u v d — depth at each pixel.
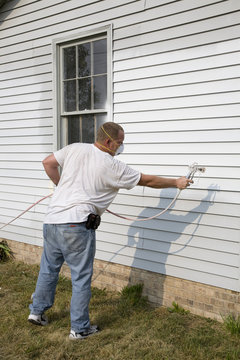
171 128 3.73
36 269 5.03
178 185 3.12
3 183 5.61
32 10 4.94
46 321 3.37
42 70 4.91
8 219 5.57
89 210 3.00
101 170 2.97
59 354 2.86
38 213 5.13
